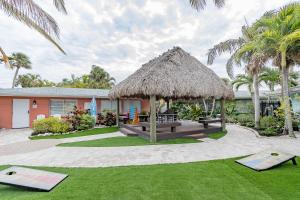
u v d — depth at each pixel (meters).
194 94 10.02
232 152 7.37
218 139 10.06
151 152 7.54
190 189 4.21
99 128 15.40
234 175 4.97
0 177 4.49
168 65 10.38
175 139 10.16
